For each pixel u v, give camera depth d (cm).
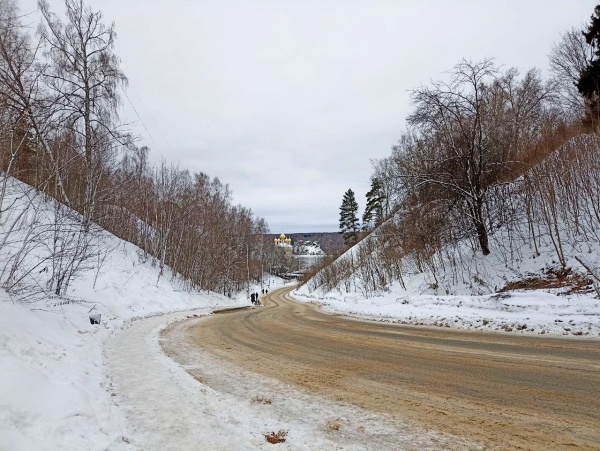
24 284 1159
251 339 1212
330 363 822
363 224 6800
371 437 435
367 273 3631
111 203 2581
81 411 450
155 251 3309
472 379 649
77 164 1994
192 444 420
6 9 1145
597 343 905
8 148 1166
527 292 1595
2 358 508
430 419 483
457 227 2489
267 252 12369
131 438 433
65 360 706
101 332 1217
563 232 2050
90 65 2428
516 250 2186
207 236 4194
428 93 2169
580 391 561
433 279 2522
